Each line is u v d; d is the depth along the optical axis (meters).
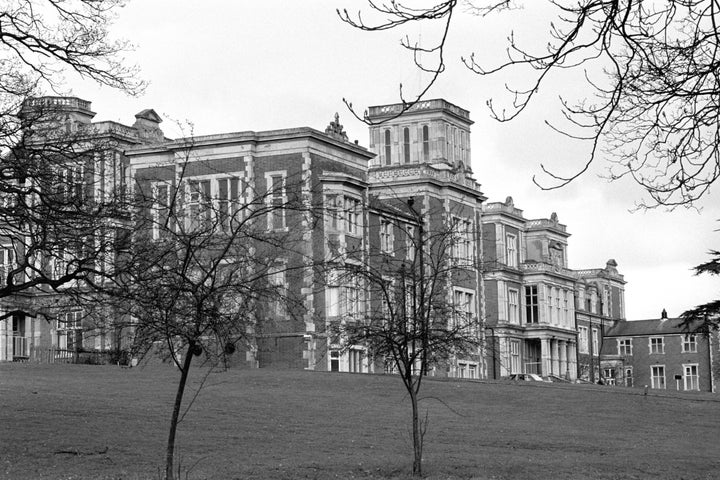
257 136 65.25
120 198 30.11
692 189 14.63
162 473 29.36
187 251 25.98
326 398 48.09
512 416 46.38
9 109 28.64
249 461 32.16
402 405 47.56
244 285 28.23
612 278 131.12
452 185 78.88
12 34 28.97
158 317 26.89
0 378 49.72
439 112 88.81
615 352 126.69
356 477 30.33
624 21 12.97
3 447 32.22
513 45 13.43
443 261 46.06
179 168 65.19
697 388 122.12
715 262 49.12
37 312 29.83
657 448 39.19
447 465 32.75
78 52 29.64
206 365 59.75
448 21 12.83
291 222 59.59
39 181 28.09
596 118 14.05
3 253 57.28
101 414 39.78
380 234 64.94
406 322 35.25
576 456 36.22
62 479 28.02
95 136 31.12
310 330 63.00
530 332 100.25
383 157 90.19
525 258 109.62
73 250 29.95
